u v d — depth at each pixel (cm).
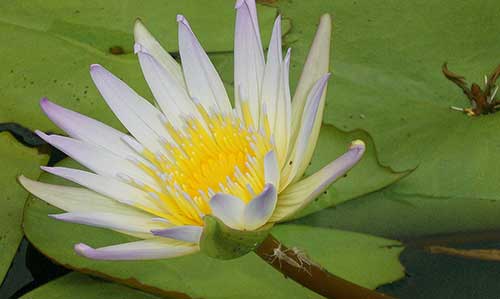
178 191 60
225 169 61
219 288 63
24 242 66
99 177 60
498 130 67
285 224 66
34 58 71
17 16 73
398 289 63
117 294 63
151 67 62
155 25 73
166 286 62
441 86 70
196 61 62
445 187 66
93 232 65
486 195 66
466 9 72
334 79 71
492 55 70
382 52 72
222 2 74
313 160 67
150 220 60
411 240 65
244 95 61
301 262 60
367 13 73
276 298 62
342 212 67
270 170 58
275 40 59
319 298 62
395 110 69
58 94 70
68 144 60
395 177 66
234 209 57
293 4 74
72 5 74
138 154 62
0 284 64
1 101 70
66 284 64
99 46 73
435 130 68
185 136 62
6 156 68
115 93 62
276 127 61
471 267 64
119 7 74
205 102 62
